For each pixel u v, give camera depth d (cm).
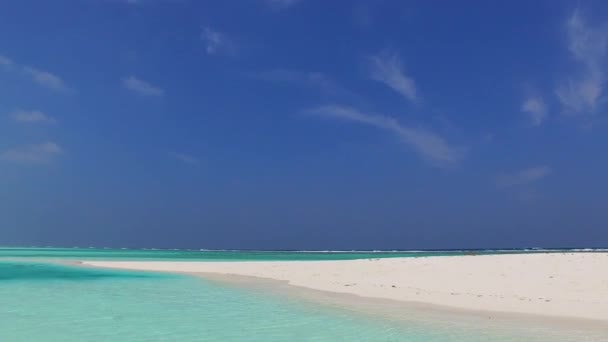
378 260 3591
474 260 3125
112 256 8844
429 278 2648
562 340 1327
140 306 1934
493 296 2095
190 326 1536
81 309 1850
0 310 1819
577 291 2119
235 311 1816
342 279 2847
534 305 1880
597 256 2927
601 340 1331
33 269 4019
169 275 3381
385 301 2047
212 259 7412
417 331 1460
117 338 1360
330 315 1723
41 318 1656
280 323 1590
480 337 1374
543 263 2792
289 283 2777
